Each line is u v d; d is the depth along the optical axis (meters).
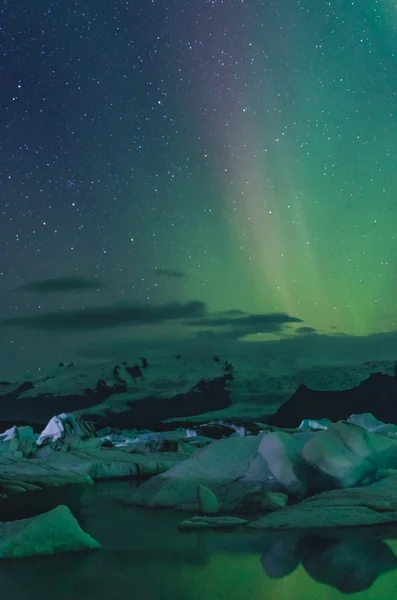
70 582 3.01
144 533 4.17
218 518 4.46
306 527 4.18
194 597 2.76
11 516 5.11
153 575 3.11
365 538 3.84
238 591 2.83
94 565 3.33
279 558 3.40
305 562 3.30
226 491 5.43
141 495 5.68
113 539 3.99
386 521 4.28
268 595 2.76
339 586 2.87
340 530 4.09
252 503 4.97
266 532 4.09
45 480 7.33
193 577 3.07
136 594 2.80
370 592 2.76
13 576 3.12
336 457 5.21
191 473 5.84
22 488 6.69
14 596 2.79
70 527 3.68
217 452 6.03
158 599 2.73
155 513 5.07
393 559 3.33
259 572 3.14
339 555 3.43
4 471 7.82
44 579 3.07
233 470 5.79
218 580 3.01
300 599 2.69
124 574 3.14
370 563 3.25
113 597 2.76
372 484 5.38
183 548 3.69
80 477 7.57
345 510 4.48
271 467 5.47
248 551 3.58
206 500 4.93
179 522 4.59
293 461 5.43
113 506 5.51
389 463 5.39
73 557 3.52
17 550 3.53
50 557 3.51
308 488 5.38
